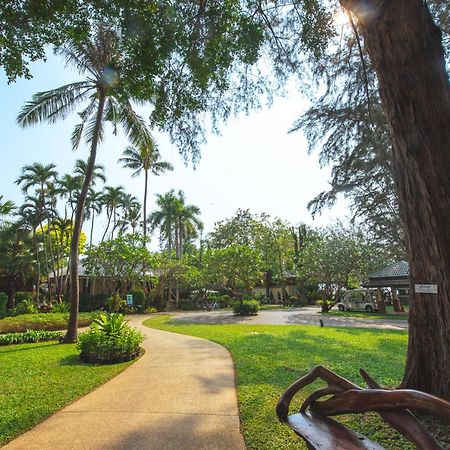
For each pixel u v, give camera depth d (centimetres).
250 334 1316
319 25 636
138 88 617
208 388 576
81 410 485
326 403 225
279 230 4172
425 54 365
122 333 879
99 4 516
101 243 2592
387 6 359
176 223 4191
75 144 1380
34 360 859
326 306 2814
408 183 390
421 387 391
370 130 780
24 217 3106
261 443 364
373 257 2783
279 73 712
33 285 3419
